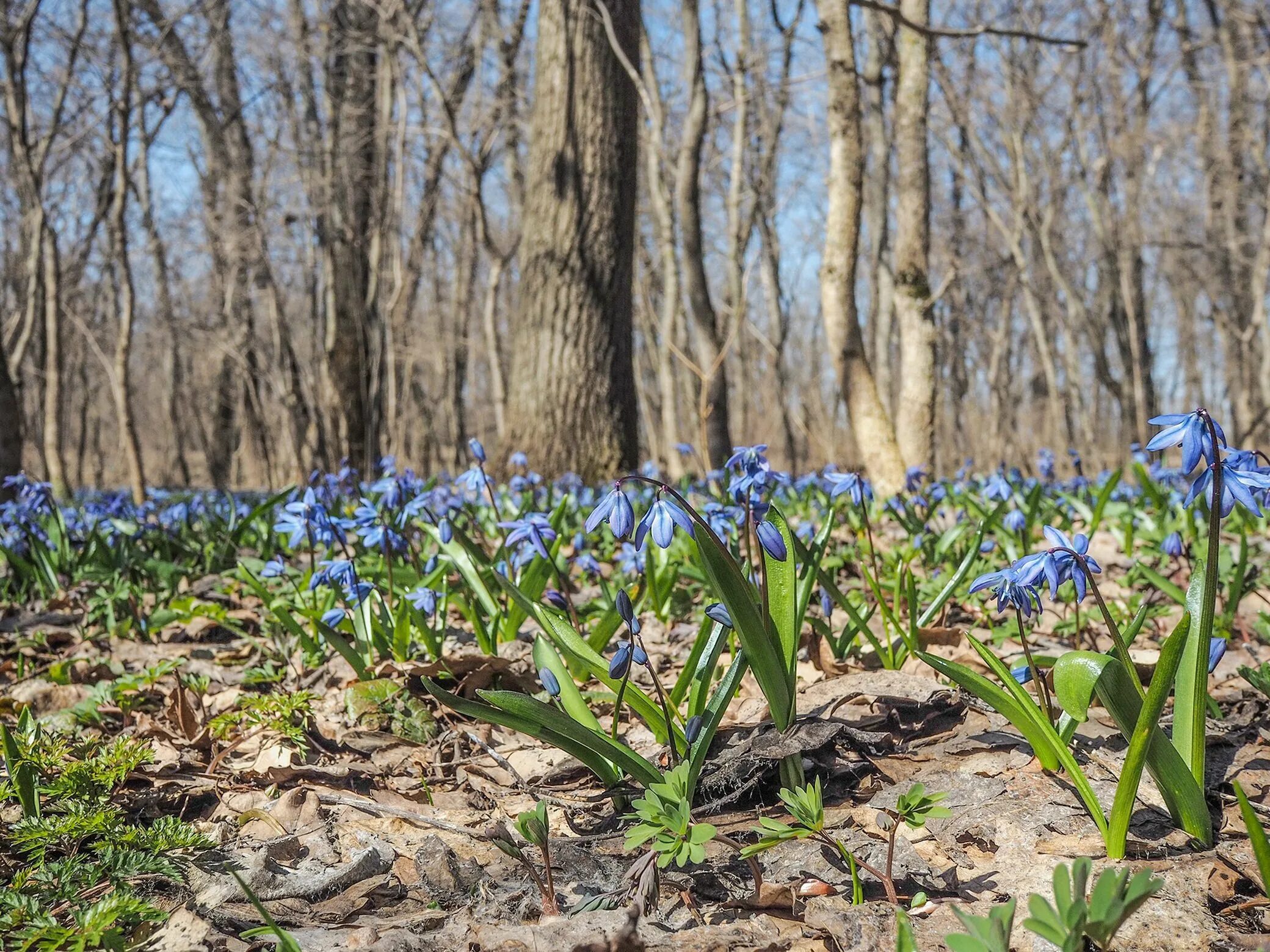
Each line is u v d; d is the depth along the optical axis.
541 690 3.12
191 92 17.91
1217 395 39.91
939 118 24.11
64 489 14.11
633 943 1.56
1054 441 27.19
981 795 2.24
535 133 9.72
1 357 8.55
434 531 4.44
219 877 2.07
